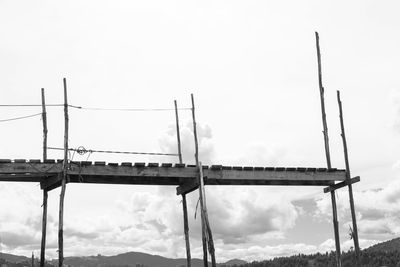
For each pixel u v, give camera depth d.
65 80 22.84
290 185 26.08
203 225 23.22
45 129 26.05
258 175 24.69
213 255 22.59
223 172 24.08
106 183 23.38
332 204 26.83
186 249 25.73
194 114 28.84
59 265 20.47
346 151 26.97
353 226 26.42
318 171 25.84
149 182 24.62
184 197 26.03
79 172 21.59
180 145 30.02
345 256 162.50
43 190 23.25
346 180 26.39
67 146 21.83
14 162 20.78
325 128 28.14
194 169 23.56
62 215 20.92
